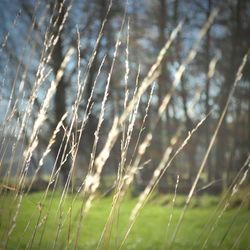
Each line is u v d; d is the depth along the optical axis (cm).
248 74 1716
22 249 307
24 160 161
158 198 1115
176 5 1753
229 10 1761
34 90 172
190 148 1769
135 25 1659
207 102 1697
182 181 1259
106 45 1391
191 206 1023
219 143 1905
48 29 180
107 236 147
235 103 1884
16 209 158
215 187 1197
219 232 511
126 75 151
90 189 141
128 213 879
